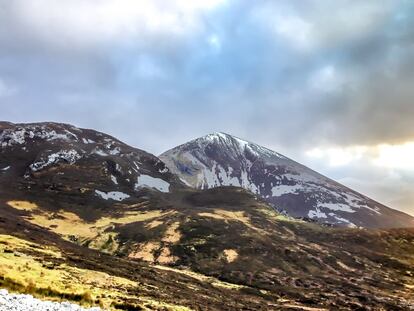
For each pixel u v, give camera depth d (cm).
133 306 7325
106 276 12769
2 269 7550
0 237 15962
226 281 19650
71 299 6300
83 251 19338
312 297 17775
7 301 3541
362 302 17412
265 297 17112
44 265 11406
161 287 13888
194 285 16625
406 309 16712
